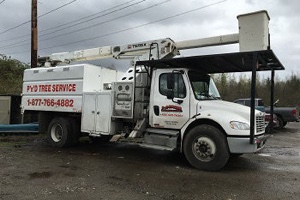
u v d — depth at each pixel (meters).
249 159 8.58
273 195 5.31
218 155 6.92
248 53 6.71
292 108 18.67
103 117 8.91
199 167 7.14
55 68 10.22
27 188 5.40
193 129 7.29
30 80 11.02
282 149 10.66
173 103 7.76
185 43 9.11
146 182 5.97
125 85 8.53
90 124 9.21
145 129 8.27
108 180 6.05
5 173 6.38
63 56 11.61
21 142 10.91
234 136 6.82
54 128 10.20
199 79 8.14
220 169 7.19
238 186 5.83
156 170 6.99
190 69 7.93
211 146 7.02
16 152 8.81
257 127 7.21
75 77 9.66
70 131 9.89
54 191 5.28
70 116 10.22
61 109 9.96
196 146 7.21
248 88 41.31
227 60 7.40
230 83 42.28
